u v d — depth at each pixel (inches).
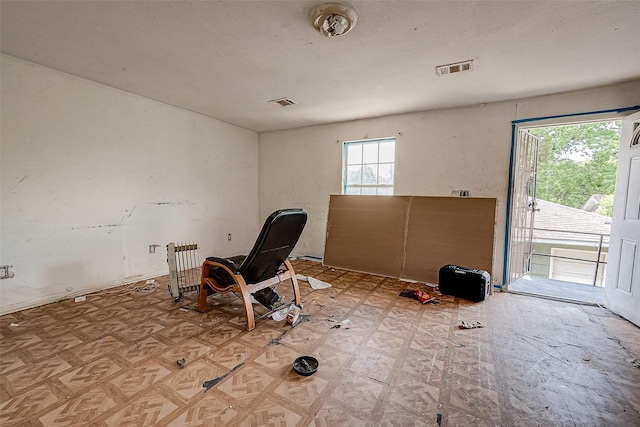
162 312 105.8
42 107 107.5
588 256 243.6
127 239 137.6
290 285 139.2
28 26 79.3
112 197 130.9
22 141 103.4
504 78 109.3
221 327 94.5
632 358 78.8
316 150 192.5
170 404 59.1
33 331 89.7
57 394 61.5
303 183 199.5
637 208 101.0
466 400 61.6
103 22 76.8
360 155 180.4
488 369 73.0
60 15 73.7
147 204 145.2
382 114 163.3
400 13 70.2
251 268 95.6
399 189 162.7
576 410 59.2
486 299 122.7
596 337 90.5
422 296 118.8
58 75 111.0
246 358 76.5
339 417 56.3
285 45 87.5
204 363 73.9
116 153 131.2
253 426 53.7
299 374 69.5
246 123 190.1
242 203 204.8
